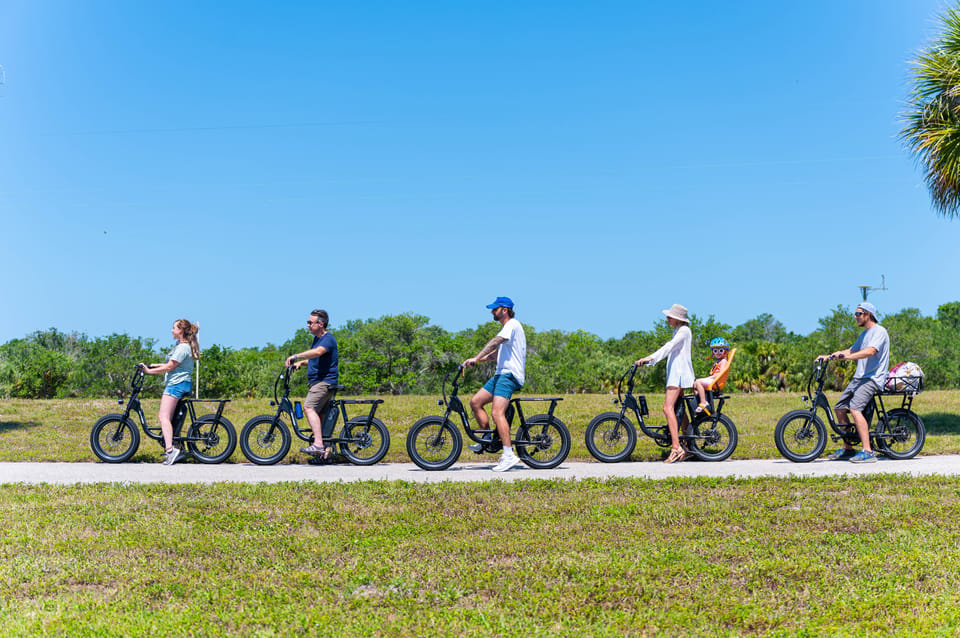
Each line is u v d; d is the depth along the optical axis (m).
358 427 10.39
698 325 39.69
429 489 8.05
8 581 5.25
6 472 9.62
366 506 7.32
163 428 10.37
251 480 8.98
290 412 10.37
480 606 4.80
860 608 4.74
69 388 32.91
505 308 9.70
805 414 10.57
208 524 6.71
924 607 4.75
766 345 32.66
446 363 49.78
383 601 4.89
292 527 6.64
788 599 4.91
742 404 19.52
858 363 10.52
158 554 5.89
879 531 6.39
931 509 7.04
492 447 9.88
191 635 4.39
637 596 4.98
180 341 10.58
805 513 6.96
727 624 4.57
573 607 4.80
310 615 4.65
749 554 5.78
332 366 10.22
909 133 14.79
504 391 9.60
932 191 14.98
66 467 10.12
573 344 57.34
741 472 9.43
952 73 14.09
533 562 5.59
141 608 4.82
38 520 6.81
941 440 12.14
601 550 5.91
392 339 49.00
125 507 7.28
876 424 10.75
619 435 10.57
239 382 35.59
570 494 7.84
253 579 5.31
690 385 10.42
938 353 35.75
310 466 10.24
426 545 6.07
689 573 5.38
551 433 10.06
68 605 4.85
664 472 9.48
